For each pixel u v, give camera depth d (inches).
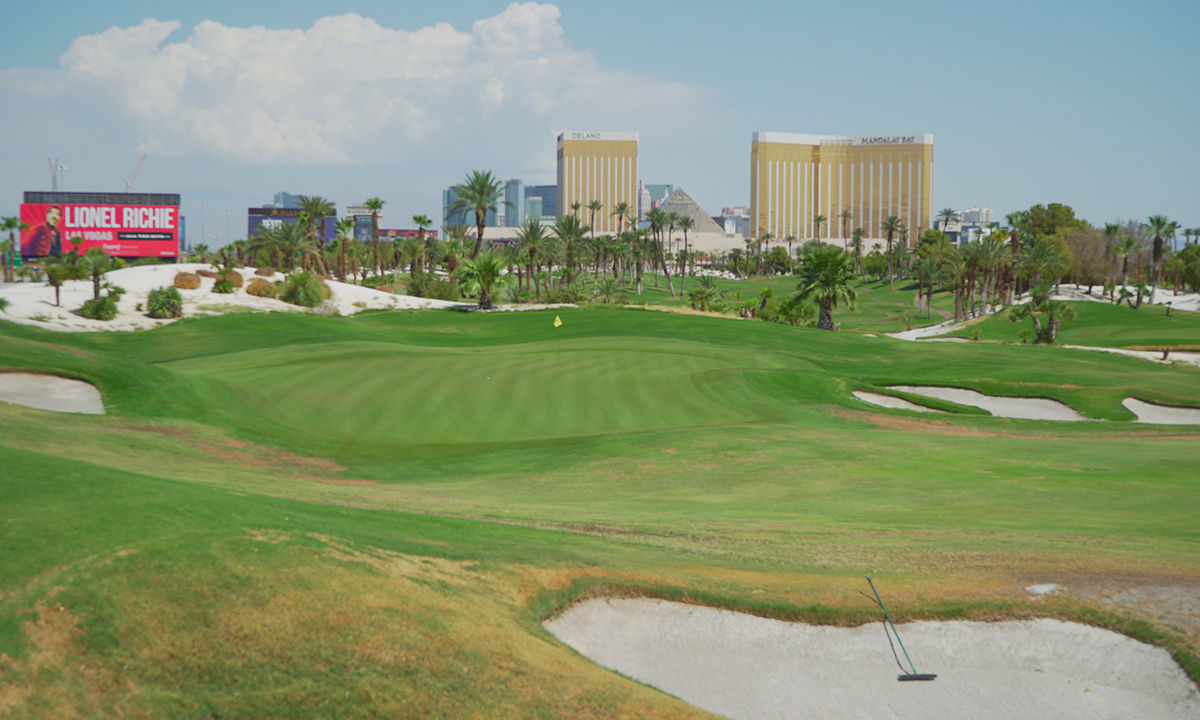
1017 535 629.3
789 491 870.4
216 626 377.7
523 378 1705.2
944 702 429.7
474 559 501.7
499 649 406.3
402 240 6830.7
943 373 2031.3
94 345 2436.0
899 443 1135.0
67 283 3221.0
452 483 927.7
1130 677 435.2
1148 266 6013.8
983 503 786.2
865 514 744.3
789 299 3912.4
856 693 436.8
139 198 5634.8
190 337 2620.6
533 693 380.2
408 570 461.7
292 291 3464.6
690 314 3255.4
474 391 1553.9
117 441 915.4
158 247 5634.8
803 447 1104.2
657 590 503.2
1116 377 1925.4
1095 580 512.7
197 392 1309.1
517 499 830.5
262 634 379.2
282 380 1578.5
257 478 834.2
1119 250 5113.2
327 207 5093.5
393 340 2780.5
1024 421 1425.9
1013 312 3929.6
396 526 553.3
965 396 1768.0
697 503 813.2
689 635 475.5
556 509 759.1
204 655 361.7
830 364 2174.0
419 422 1293.1
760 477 944.9
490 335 2979.8
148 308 3041.3
